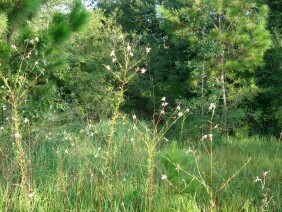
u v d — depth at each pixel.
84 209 4.13
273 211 4.52
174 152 3.97
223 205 4.51
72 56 16.28
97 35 18.36
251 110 13.62
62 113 10.63
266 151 9.07
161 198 4.25
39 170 5.49
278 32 14.16
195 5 12.62
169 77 17.00
